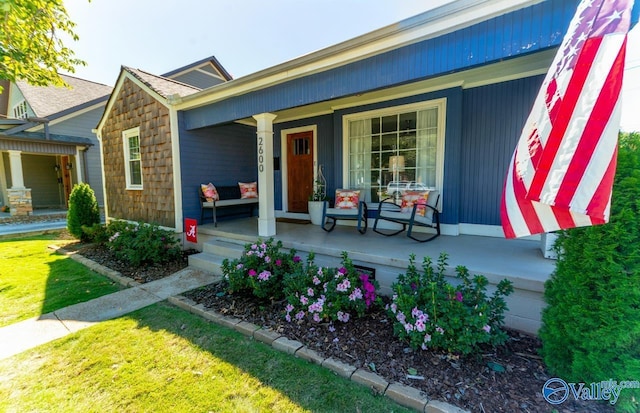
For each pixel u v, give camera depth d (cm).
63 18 561
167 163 546
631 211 144
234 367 210
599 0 133
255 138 702
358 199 491
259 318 274
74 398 185
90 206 669
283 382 194
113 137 680
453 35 259
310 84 359
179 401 181
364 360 207
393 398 176
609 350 154
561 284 172
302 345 228
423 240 387
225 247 445
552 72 150
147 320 284
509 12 232
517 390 174
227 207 626
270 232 436
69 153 1016
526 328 238
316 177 593
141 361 220
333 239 407
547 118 148
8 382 201
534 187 152
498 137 404
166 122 536
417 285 238
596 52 129
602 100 128
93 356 228
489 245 362
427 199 426
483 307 199
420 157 456
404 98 454
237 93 430
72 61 629
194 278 397
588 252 155
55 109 1102
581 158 133
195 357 223
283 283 295
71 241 667
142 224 503
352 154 523
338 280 261
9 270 447
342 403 175
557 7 215
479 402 166
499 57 239
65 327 274
